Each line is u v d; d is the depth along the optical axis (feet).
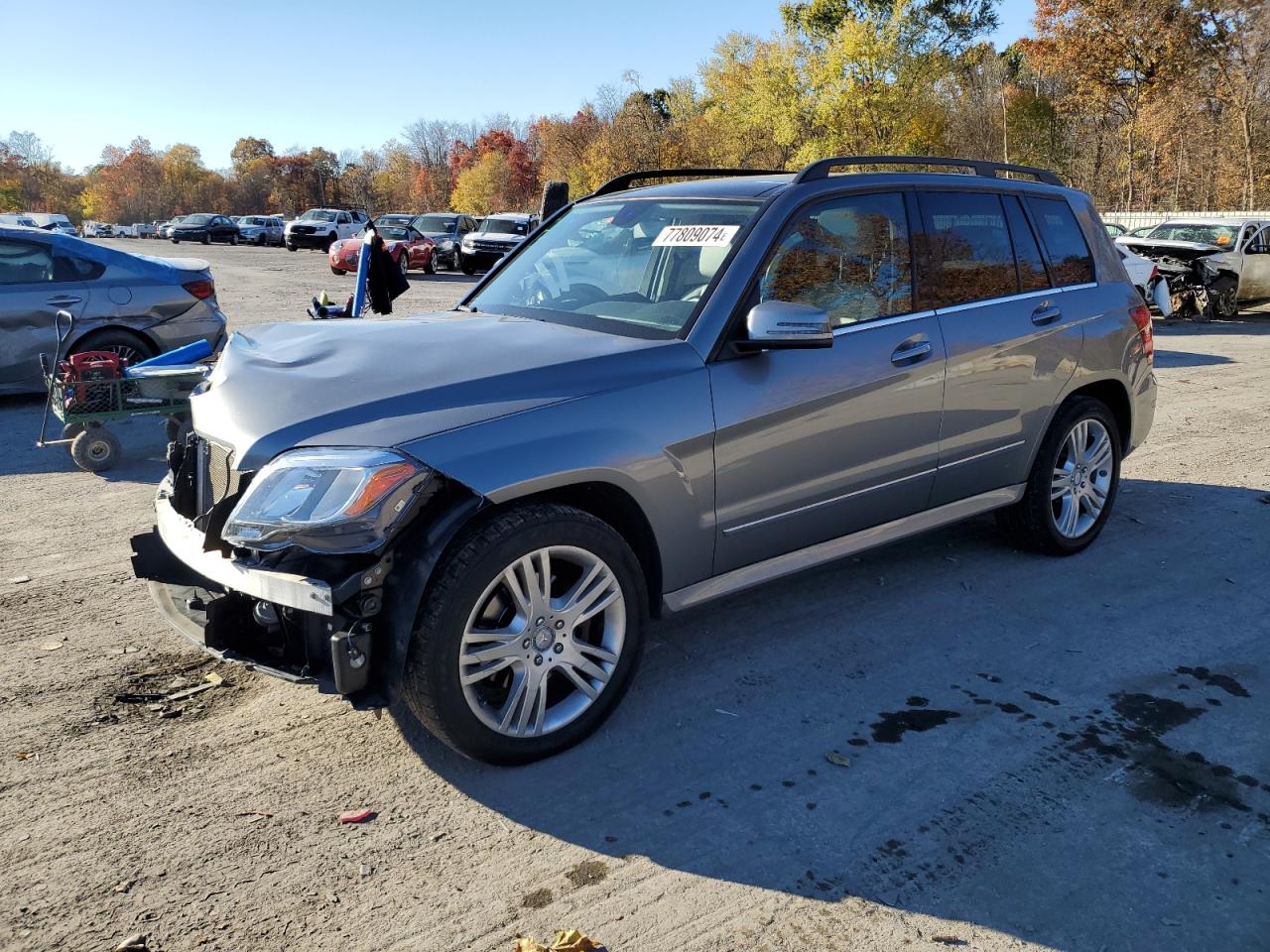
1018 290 14.99
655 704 11.66
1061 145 164.86
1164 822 9.44
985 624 13.89
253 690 11.96
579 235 14.15
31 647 13.05
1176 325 54.44
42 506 19.44
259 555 9.61
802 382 11.85
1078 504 16.47
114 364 21.50
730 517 11.52
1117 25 137.18
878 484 13.10
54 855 8.87
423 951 7.79
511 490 9.52
